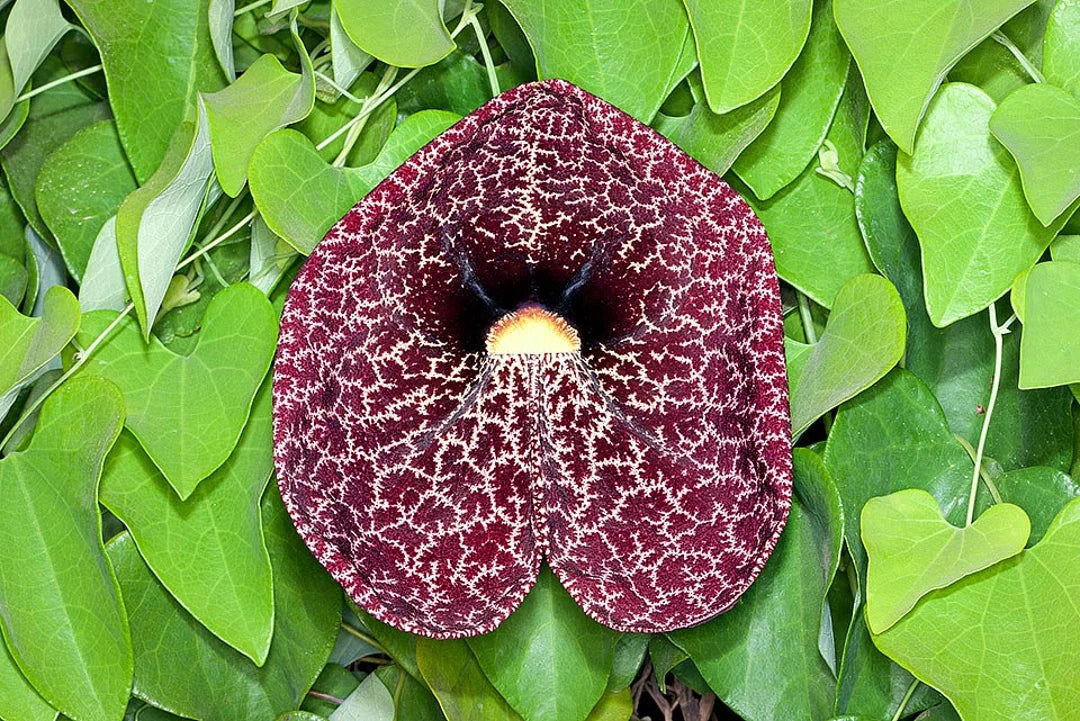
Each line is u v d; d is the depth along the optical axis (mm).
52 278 686
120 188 659
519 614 661
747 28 573
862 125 615
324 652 667
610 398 589
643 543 592
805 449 617
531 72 639
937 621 586
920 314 638
